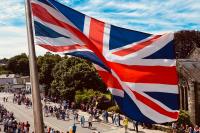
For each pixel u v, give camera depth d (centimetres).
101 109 6831
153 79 984
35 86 934
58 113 6419
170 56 982
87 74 8219
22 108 8375
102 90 8381
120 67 997
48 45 1052
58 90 8550
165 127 4831
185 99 5631
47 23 1059
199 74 5556
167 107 982
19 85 16125
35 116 929
